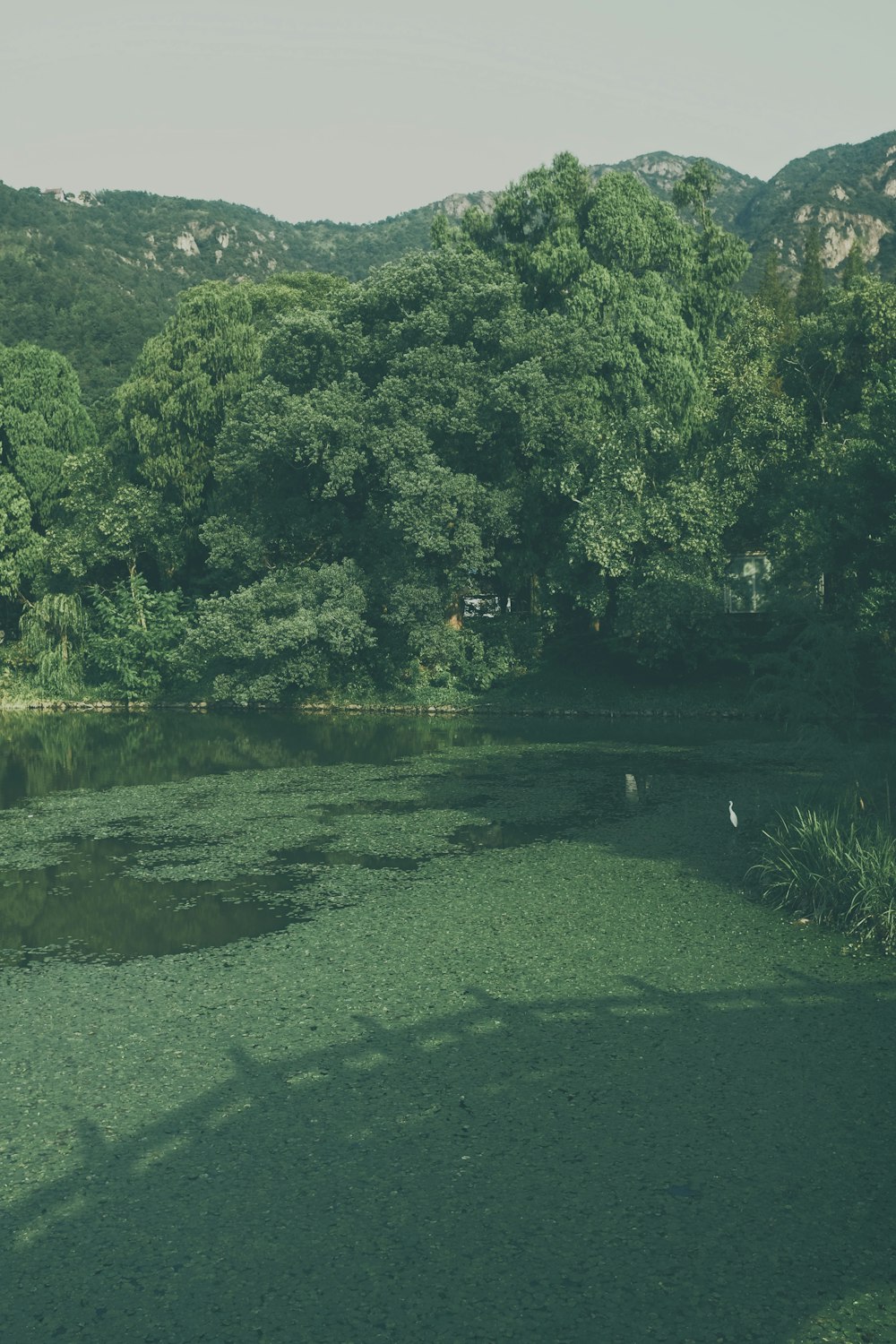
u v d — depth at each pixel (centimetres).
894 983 860
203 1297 480
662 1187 559
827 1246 507
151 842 1461
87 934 1042
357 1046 751
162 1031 789
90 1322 467
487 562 3356
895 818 1272
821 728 2319
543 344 3269
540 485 3328
